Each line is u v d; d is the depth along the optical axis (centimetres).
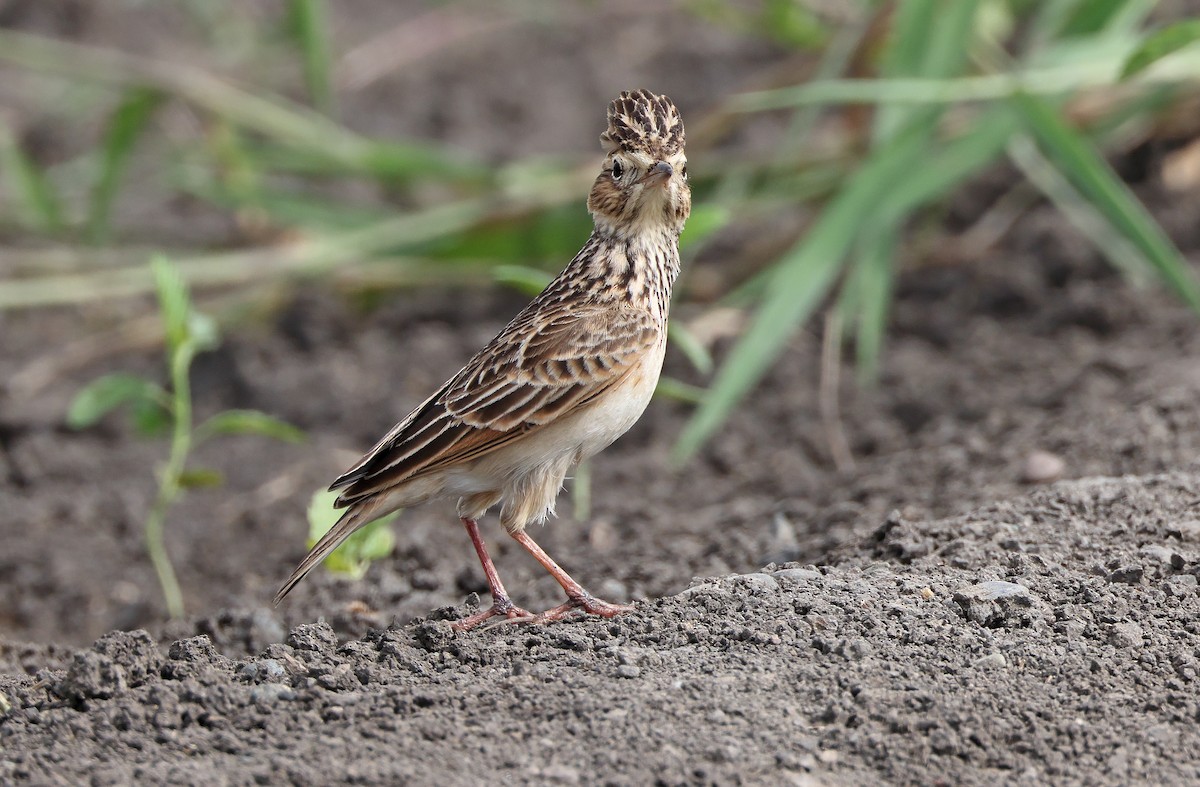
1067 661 760
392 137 2242
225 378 1730
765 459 1419
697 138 1708
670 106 926
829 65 1627
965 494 1115
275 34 2425
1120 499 973
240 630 1013
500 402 866
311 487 1456
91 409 1180
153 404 1299
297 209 1791
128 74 1881
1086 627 799
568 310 902
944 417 1412
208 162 1969
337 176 1883
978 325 1620
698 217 1043
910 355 1585
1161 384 1275
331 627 927
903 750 685
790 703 724
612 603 1009
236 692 741
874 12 1595
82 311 1938
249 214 1881
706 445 1459
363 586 1111
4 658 998
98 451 1591
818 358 1627
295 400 1645
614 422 895
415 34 2505
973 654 770
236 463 1530
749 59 2448
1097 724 705
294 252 1702
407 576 1144
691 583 943
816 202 1800
